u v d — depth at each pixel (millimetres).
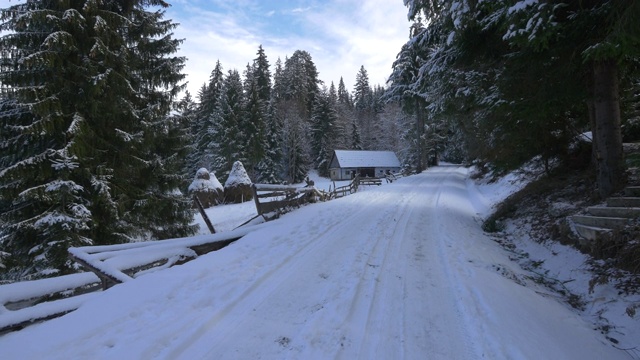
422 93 10344
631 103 8570
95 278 4988
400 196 15320
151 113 10484
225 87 40281
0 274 8266
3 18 8203
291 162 47375
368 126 75000
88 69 8688
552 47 5789
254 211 18906
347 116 70750
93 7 8641
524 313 3531
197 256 6355
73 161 8281
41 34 8492
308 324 3291
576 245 5305
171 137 11508
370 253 5801
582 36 5559
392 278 4574
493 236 7781
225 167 37625
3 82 8016
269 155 44781
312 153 56969
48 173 8086
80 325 3242
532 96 6539
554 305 3957
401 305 3729
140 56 11398
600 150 6227
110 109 9203
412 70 28016
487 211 11344
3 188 7988
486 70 7684
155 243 6129
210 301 3840
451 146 47156
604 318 3604
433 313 3531
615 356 2916
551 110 6922
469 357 2744
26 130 7570
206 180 23953
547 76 6312
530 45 5434
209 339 3020
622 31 4309
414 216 9711
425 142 42688
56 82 8328
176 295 3992
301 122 52938
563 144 8758
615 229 4496
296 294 4047
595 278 4258
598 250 4641
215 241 6836
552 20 5066
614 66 6133
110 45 9547
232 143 37500
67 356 2727
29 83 8281
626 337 3203
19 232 8398
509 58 6566
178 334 3086
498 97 6875
